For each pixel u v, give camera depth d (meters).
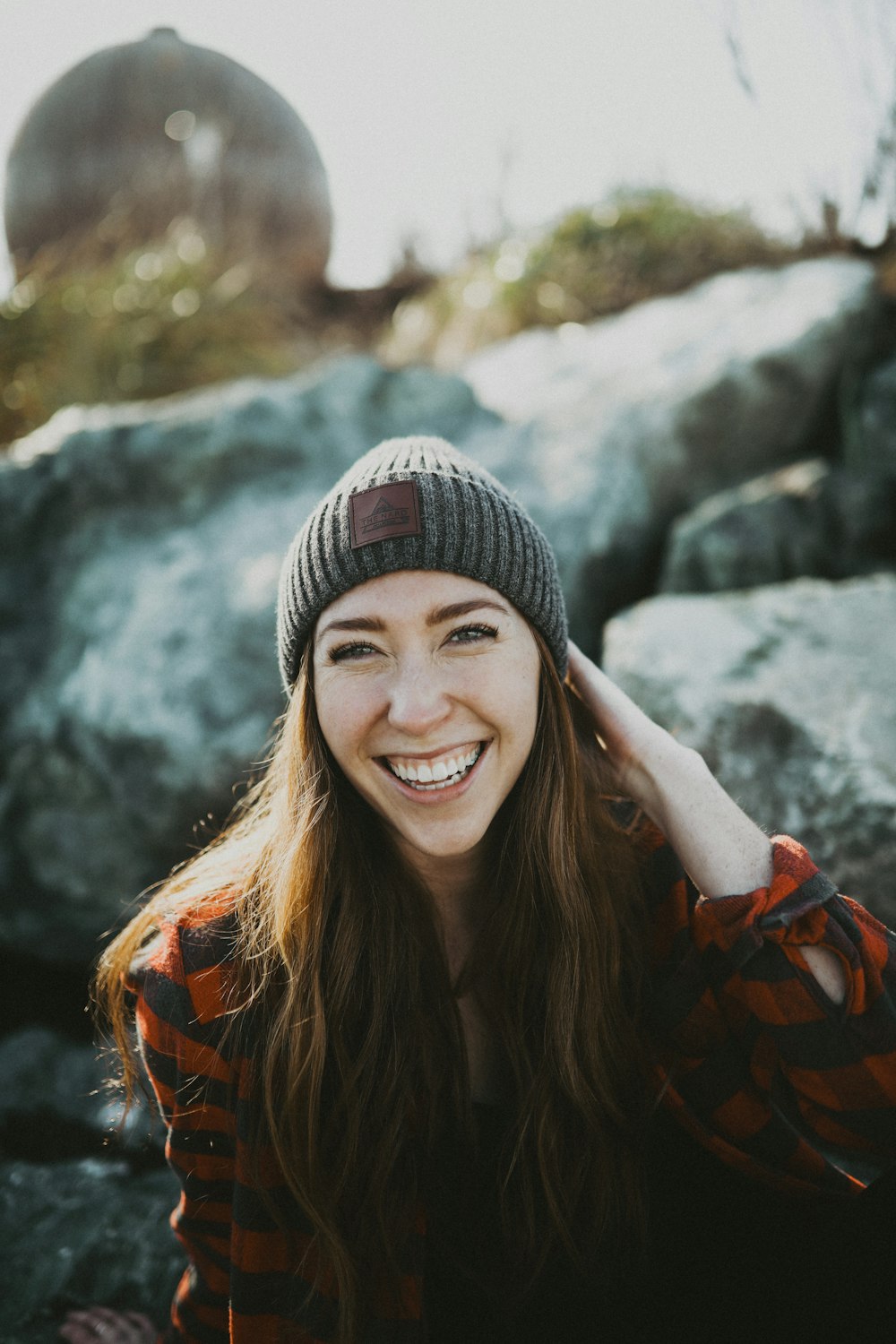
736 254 5.19
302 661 1.44
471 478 1.39
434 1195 1.45
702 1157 1.54
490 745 1.39
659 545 3.52
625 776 1.55
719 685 2.32
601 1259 1.43
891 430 3.28
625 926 1.51
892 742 2.12
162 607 3.13
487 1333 1.44
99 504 3.52
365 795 1.42
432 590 1.32
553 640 1.46
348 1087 1.41
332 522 1.36
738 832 1.44
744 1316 1.30
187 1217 1.54
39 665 3.24
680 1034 1.47
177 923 1.49
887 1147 1.36
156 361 5.03
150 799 2.89
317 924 1.43
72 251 7.44
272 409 3.72
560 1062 1.42
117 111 8.52
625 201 6.05
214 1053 1.44
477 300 6.02
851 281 3.84
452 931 1.64
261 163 8.70
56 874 3.04
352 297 8.55
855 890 2.03
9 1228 1.98
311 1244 1.43
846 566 3.18
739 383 3.56
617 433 3.54
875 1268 1.18
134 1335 1.73
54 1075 2.49
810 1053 1.34
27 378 4.84
